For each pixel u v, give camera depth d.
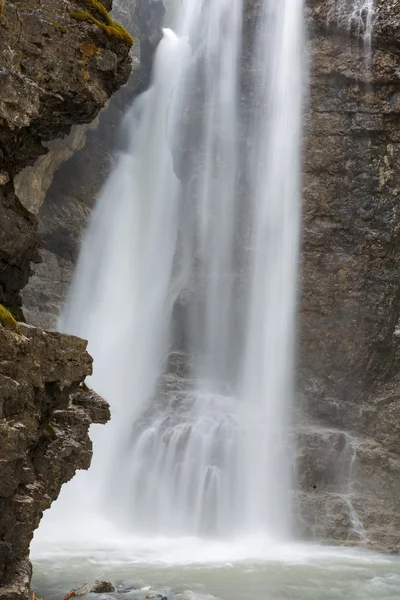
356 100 25.33
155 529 21.91
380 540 20.56
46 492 8.03
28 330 7.59
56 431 8.35
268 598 12.79
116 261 30.98
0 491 7.15
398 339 24.61
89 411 8.96
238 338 26.52
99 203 31.14
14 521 7.41
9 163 8.75
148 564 15.90
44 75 8.26
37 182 25.14
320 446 22.78
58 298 28.61
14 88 7.92
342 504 21.48
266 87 26.84
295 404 25.02
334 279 25.25
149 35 34.56
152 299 30.00
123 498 23.16
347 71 25.28
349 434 24.02
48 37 8.27
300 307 25.48
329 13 25.45
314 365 25.22
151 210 31.66
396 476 22.69
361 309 24.95
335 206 25.45
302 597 12.98
